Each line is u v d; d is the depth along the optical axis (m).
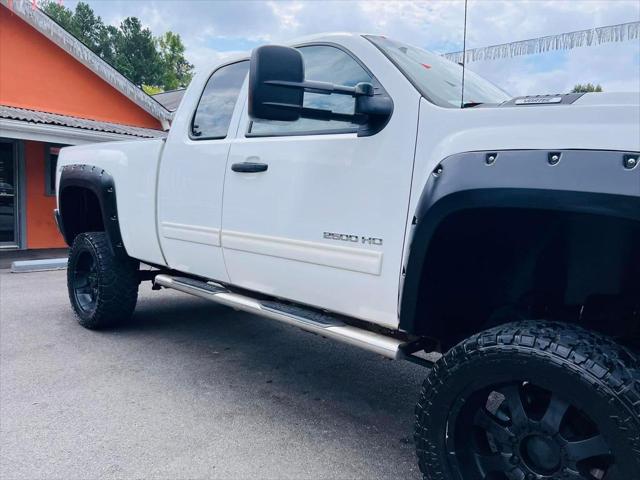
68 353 4.11
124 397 3.32
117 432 2.87
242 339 4.60
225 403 3.29
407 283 2.12
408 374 3.89
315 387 3.60
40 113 11.12
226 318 5.24
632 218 1.56
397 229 2.28
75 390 3.41
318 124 2.74
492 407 2.53
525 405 1.88
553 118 1.81
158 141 3.77
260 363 4.02
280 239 2.80
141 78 56.94
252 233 2.97
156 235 3.81
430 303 2.18
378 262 2.34
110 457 2.62
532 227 2.01
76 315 4.77
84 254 4.67
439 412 2.00
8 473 2.47
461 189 1.89
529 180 1.75
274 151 2.84
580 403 1.68
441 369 1.99
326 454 2.72
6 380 3.55
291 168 2.73
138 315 5.26
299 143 2.71
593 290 2.00
